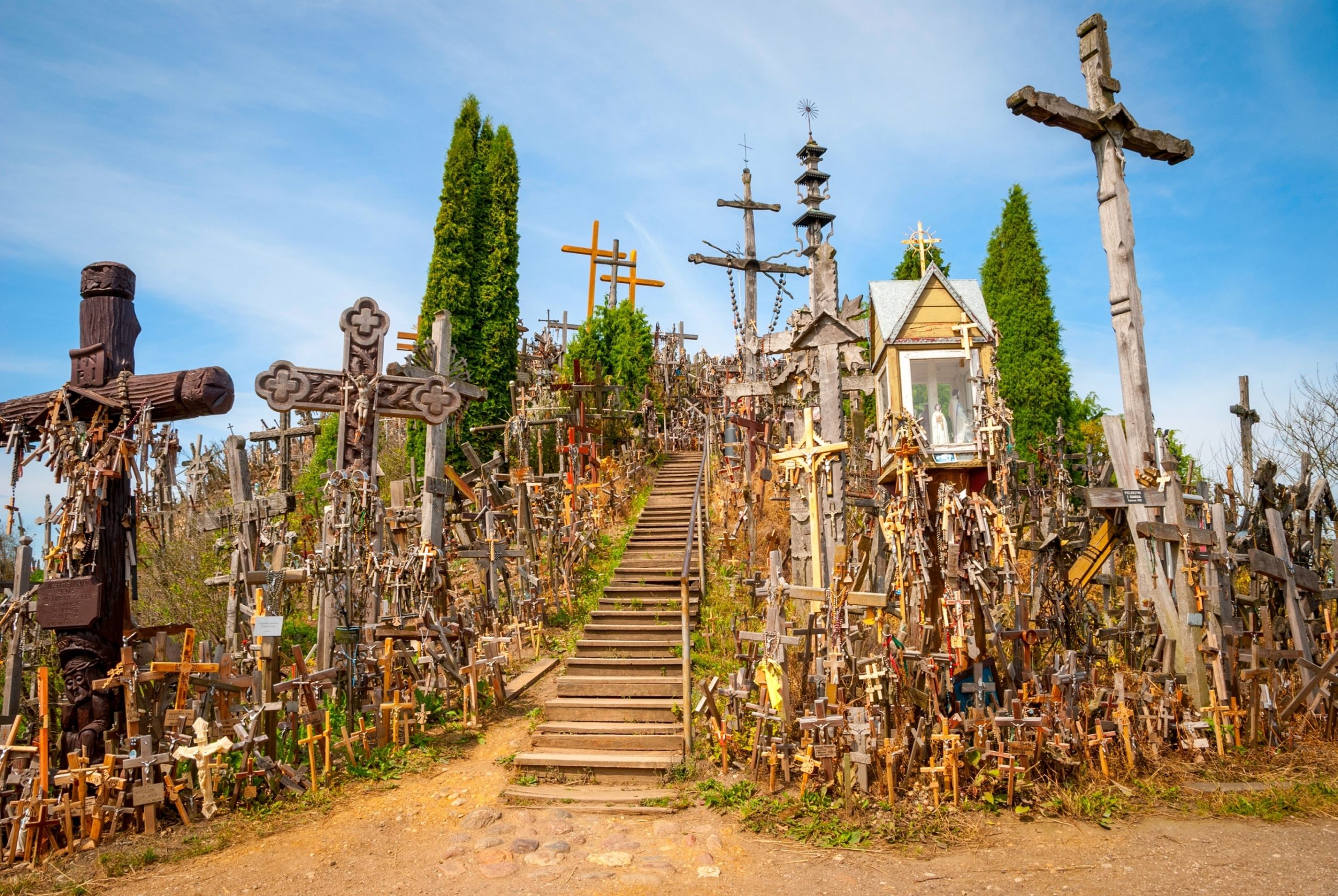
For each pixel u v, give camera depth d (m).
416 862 7.17
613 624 13.17
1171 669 9.92
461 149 24.05
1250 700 9.46
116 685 7.94
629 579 15.02
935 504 9.41
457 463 21.38
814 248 21.22
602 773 9.05
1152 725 9.06
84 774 7.52
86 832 7.46
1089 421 25.48
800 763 8.13
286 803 8.34
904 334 9.98
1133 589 12.66
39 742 7.45
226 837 7.59
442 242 23.34
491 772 9.38
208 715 9.08
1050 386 23.97
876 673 8.28
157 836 7.61
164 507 8.56
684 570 9.67
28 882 6.79
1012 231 25.31
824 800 7.88
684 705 9.39
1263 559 10.50
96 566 8.09
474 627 12.34
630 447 24.91
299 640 13.50
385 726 9.93
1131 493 10.39
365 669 10.15
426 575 11.34
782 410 19.38
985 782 7.88
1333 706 9.94
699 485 17.11
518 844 7.36
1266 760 9.02
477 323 23.55
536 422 20.81
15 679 8.85
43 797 7.35
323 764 9.16
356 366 10.76
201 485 12.20
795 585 12.05
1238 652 9.84
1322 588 11.23
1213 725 9.26
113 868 6.98
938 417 9.99
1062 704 8.37
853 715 7.86
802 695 8.98
